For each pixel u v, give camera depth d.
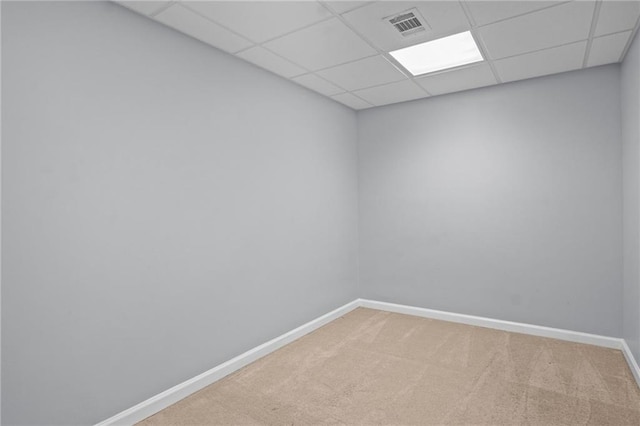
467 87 3.69
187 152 2.51
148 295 2.27
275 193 3.28
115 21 2.11
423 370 2.79
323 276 3.94
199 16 2.27
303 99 3.64
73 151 1.93
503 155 3.62
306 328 3.60
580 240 3.28
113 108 2.10
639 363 2.51
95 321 2.02
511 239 3.61
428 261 4.10
